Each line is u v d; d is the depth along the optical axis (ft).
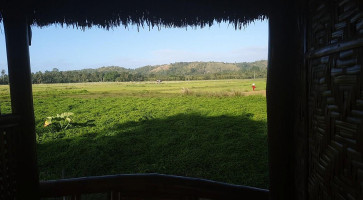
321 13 3.42
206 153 32.04
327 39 3.25
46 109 71.56
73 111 68.28
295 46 4.71
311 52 3.76
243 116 54.95
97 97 99.14
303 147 4.31
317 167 3.66
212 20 6.44
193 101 79.10
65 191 6.81
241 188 6.27
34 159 6.46
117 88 152.25
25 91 6.28
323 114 3.42
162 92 115.44
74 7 6.27
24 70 6.27
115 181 6.76
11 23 6.11
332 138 3.17
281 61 5.01
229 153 32.01
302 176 4.40
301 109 4.39
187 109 65.72
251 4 5.45
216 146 34.91
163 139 39.50
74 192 6.81
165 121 53.67
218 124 48.47
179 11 6.35
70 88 156.76
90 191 6.79
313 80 3.78
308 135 4.02
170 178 6.58
